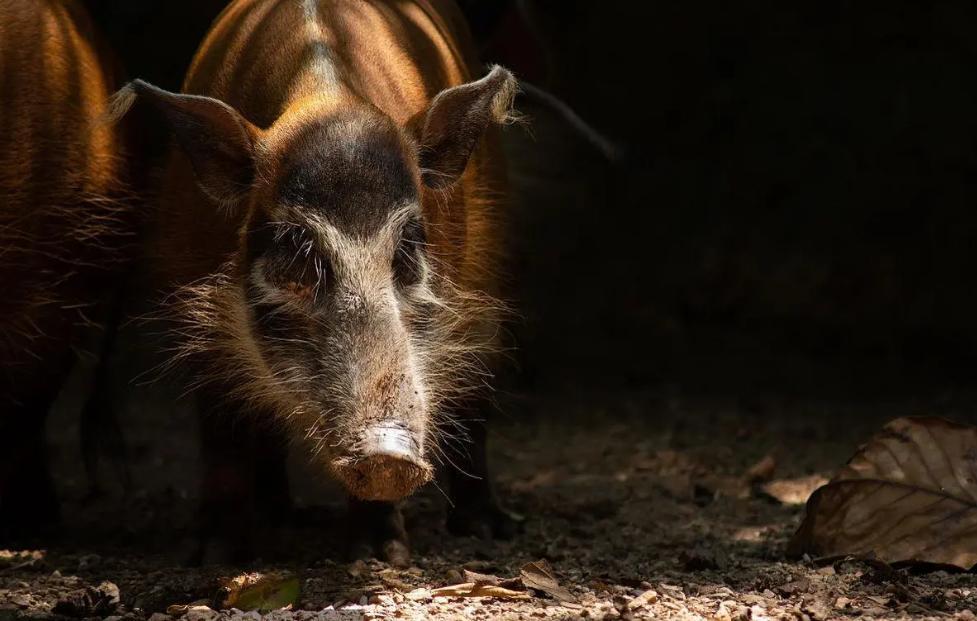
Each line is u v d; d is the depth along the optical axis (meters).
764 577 8.47
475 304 10.04
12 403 10.20
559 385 18.72
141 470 14.34
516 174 20.41
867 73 21.20
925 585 8.25
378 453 7.27
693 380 18.97
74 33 10.24
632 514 11.55
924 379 19.02
